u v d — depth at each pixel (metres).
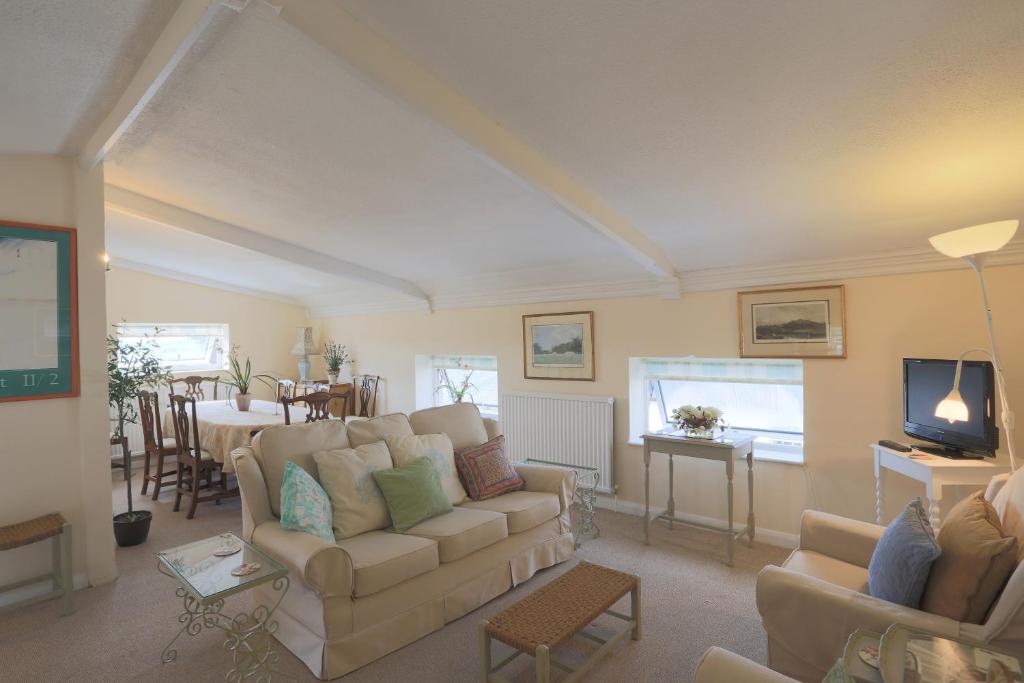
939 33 1.61
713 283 3.86
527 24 1.77
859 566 2.33
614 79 1.99
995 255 2.88
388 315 6.27
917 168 2.36
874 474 3.31
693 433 3.60
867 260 3.24
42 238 2.99
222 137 2.82
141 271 6.12
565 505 3.46
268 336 7.16
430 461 3.15
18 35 1.90
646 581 3.16
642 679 2.27
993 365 2.51
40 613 2.81
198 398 6.50
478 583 2.88
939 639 1.55
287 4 1.71
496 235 3.85
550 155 2.54
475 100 2.21
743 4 1.58
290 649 2.45
